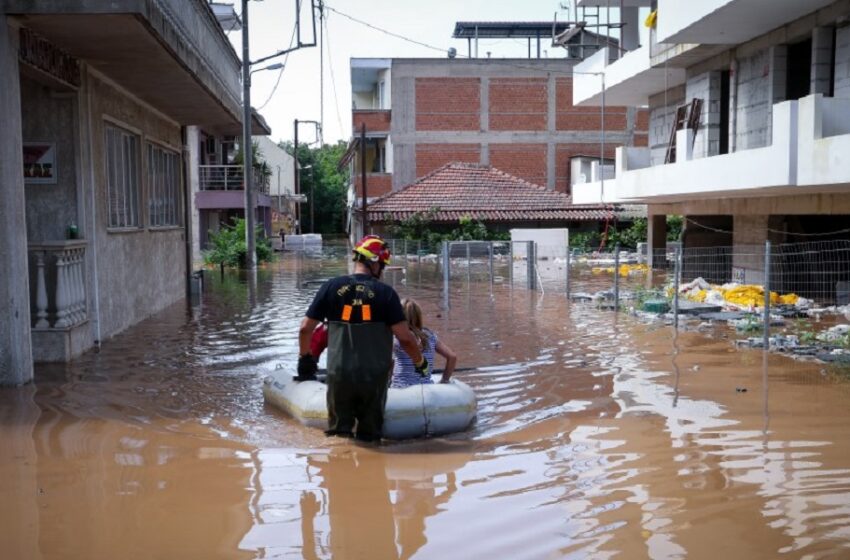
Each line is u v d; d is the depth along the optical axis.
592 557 4.45
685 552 4.50
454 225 41.53
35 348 10.57
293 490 5.60
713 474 5.85
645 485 5.63
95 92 12.04
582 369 10.01
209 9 14.26
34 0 8.61
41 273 10.45
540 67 47.84
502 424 7.46
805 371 9.60
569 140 48.28
